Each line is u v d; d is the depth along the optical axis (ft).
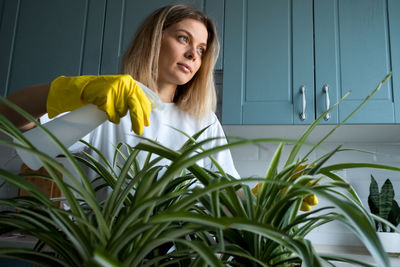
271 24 5.82
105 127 3.33
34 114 2.00
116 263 0.61
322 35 5.64
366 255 5.02
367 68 5.43
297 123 5.43
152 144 1.12
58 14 6.38
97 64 6.10
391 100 5.28
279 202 1.09
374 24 5.55
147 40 3.56
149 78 3.51
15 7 6.51
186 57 3.47
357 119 5.28
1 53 6.36
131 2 6.23
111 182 1.34
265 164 6.42
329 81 5.47
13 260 4.06
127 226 0.95
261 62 5.72
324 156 1.24
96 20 6.25
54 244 1.00
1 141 0.76
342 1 5.70
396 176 6.13
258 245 1.10
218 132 4.02
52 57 6.24
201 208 1.29
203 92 3.84
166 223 0.96
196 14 3.57
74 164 0.95
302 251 0.82
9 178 0.83
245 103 5.63
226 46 5.84
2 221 1.00
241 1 5.96
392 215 5.16
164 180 0.89
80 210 0.98
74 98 1.40
